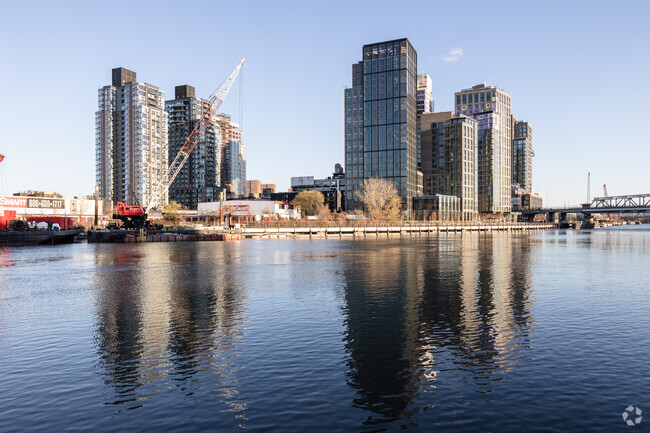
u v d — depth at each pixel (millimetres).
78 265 58844
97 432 13219
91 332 24375
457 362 19062
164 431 13234
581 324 25312
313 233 147375
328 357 19828
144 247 94625
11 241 103250
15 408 14922
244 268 53812
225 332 24062
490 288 37875
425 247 92375
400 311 28953
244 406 14867
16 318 27828
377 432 13031
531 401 15031
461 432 13016
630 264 57594
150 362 19344
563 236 157625
